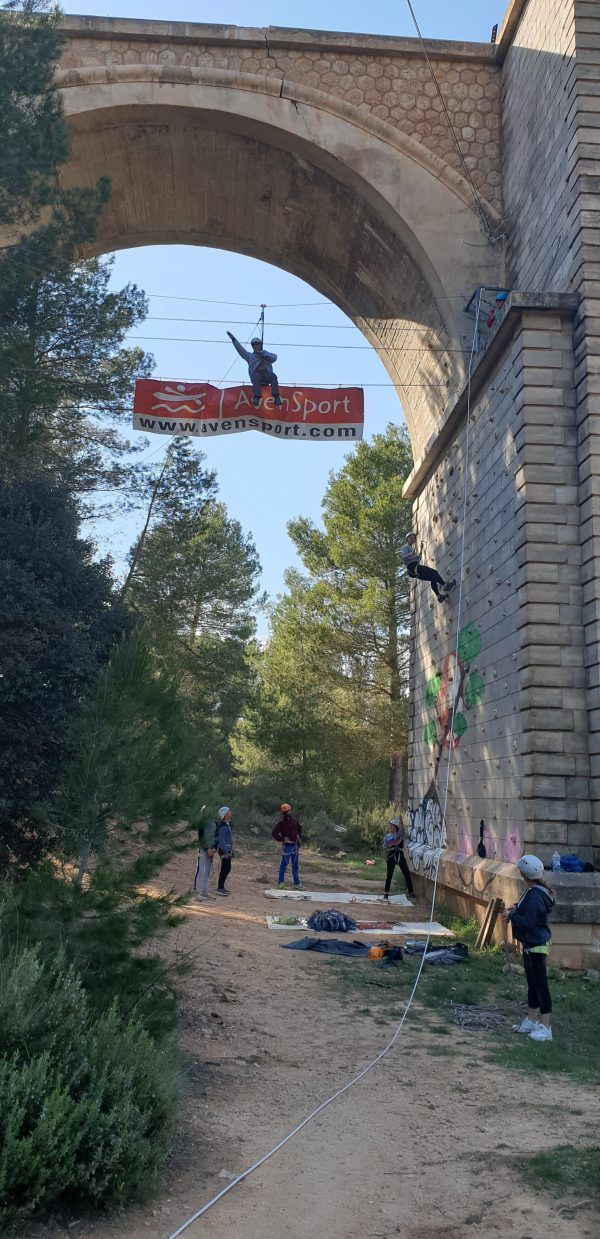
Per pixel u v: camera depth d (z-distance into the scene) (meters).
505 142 20.53
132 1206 5.54
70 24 20.61
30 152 14.37
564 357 16.23
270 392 17.81
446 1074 8.70
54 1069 5.66
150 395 17.73
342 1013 10.98
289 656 42.12
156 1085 6.20
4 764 9.97
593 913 13.95
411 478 25.28
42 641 10.42
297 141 20.55
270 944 14.79
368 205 20.92
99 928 7.73
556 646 15.36
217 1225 5.36
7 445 14.77
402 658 40.53
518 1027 10.49
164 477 31.31
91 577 11.27
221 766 46.50
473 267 20.19
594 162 16.12
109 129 20.98
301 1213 5.55
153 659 9.66
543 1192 5.89
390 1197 5.82
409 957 14.65
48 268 15.15
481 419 19.00
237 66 20.88
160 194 23.39
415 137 20.77
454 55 20.95
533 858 10.84
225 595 38.34
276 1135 6.87
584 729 15.14
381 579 40.31
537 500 15.77
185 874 23.05
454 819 20.52
